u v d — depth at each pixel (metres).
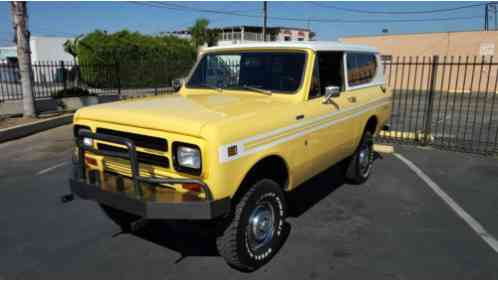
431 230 4.43
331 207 5.11
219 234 3.36
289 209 5.04
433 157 7.84
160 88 24.16
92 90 21.52
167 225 4.50
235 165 3.07
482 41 27.55
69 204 5.14
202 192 2.99
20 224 4.54
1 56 45.50
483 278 3.46
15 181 6.09
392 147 8.23
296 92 4.02
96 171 3.62
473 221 4.69
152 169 3.25
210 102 3.83
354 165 5.78
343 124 4.82
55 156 7.68
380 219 4.73
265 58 4.32
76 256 3.82
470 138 10.00
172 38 36.00
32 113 11.28
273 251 3.76
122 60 27.92
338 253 3.89
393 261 3.74
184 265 3.67
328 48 4.48
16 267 3.61
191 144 2.95
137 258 3.79
